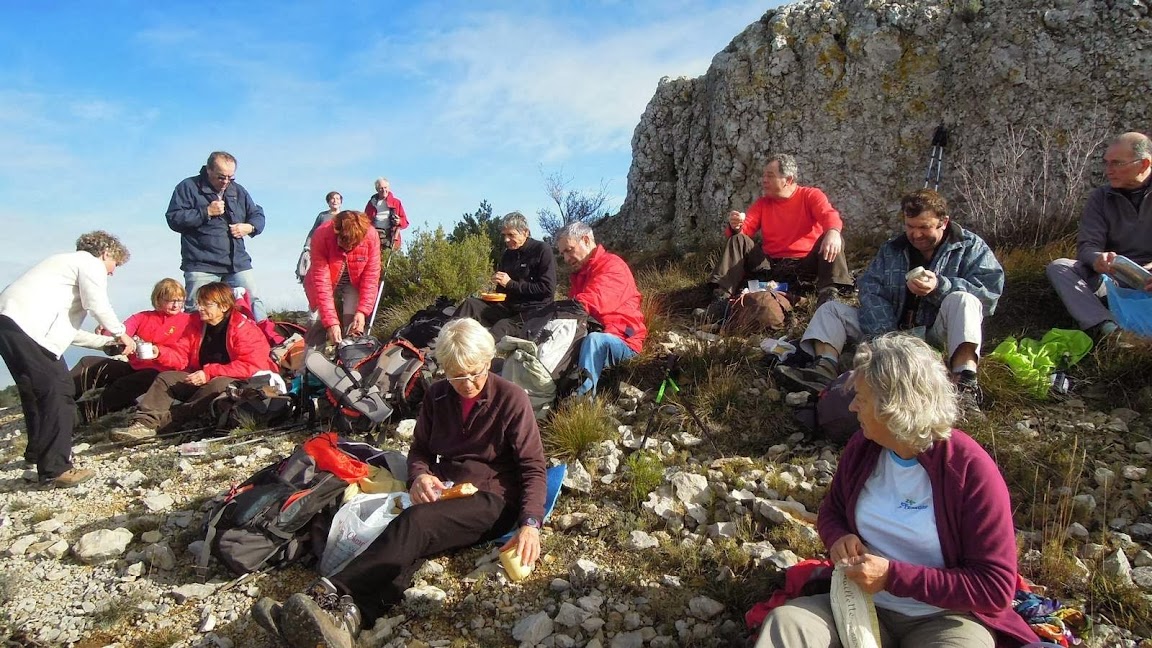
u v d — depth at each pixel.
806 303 6.07
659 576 3.30
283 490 3.60
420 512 3.24
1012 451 3.83
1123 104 6.51
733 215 6.54
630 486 3.99
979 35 7.22
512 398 3.47
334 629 2.74
